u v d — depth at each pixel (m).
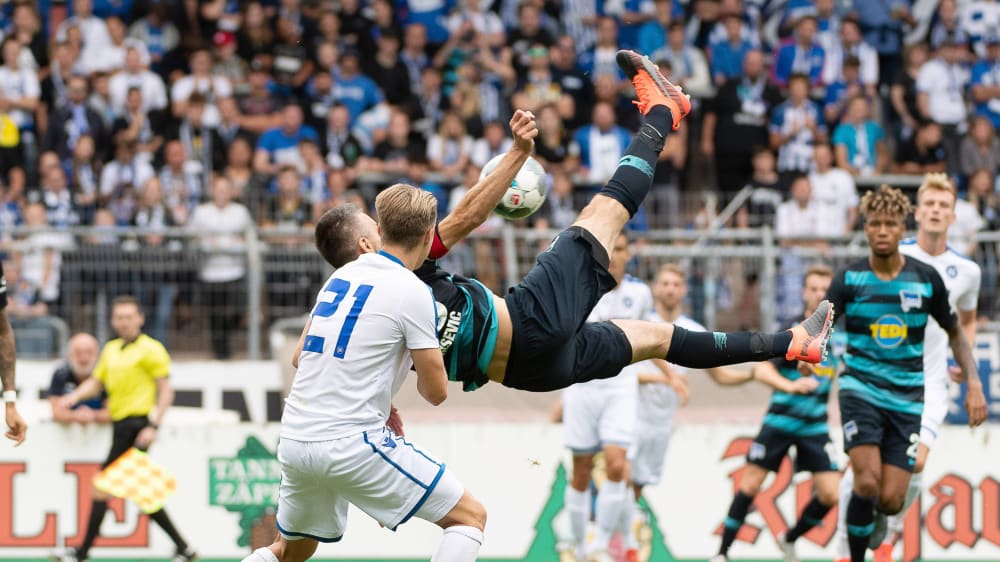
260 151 27.14
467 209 11.89
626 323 12.52
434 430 19.86
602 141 26.98
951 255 16.73
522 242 22.55
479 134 27.81
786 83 29.83
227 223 24.42
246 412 21.91
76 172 26.66
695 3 30.41
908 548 19.47
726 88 28.45
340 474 11.25
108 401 19.95
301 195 25.28
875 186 27.03
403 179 26.17
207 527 19.66
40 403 21.48
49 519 19.69
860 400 15.81
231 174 26.53
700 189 28.33
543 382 11.91
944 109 29.97
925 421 16.72
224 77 28.66
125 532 19.62
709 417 22.22
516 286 11.94
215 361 22.14
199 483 19.69
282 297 22.59
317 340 11.41
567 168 26.55
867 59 30.23
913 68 30.31
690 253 22.50
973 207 25.61
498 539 19.75
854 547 16.03
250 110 28.34
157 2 29.97
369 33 29.42
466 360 11.72
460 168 26.58
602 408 18.88
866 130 28.38
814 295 18.81
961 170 28.86
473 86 28.69
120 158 26.70
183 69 29.55
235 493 19.70
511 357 11.77
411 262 11.65
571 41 29.20
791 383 18.34
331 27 29.27
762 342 12.45
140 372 19.52
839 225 25.27
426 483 11.46
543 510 19.81
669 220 24.91
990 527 19.55
